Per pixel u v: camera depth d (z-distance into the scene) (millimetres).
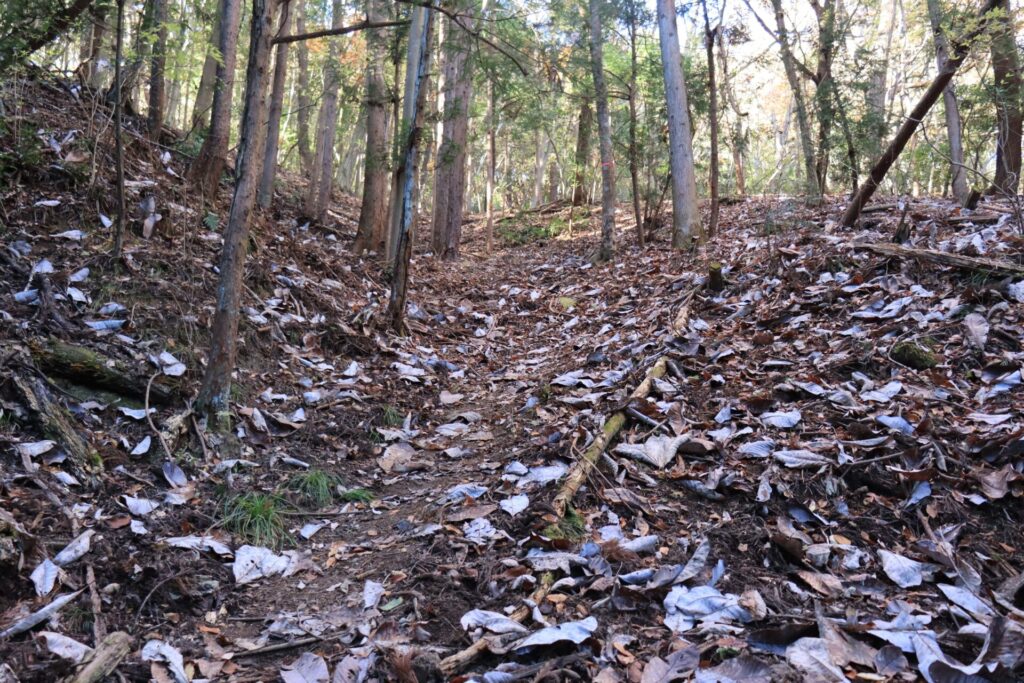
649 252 10805
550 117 12648
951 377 4043
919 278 5258
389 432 4840
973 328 4305
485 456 4348
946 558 2762
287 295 6492
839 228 7504
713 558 2898
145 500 3461
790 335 5129
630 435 3934
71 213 5898
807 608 2615
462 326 8273
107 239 5750
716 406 4230
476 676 2316
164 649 2557
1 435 3463
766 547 2924
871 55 11750
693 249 9516
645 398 4266
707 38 9320
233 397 4770
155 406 4348
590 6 10805
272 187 11102
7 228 5336
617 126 13547
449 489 3846
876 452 3432
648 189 12539
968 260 5047
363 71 12719
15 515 3057
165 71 8227
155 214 6375
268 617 2857
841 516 3113
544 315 8641
